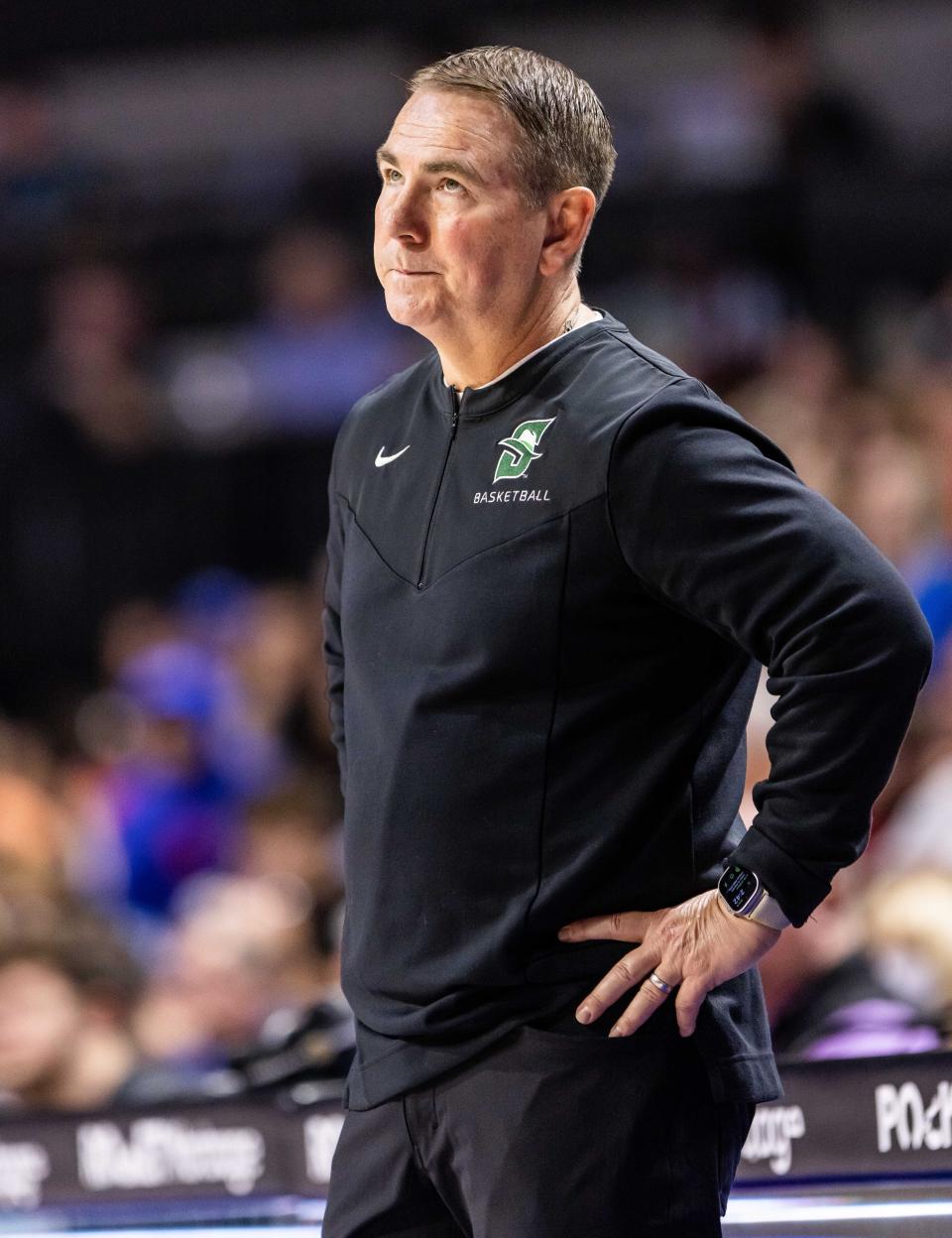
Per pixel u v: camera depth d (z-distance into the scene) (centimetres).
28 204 2645
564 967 563
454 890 566
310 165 2609
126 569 2603
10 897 1441
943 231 2353
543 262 596
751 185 2391
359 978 590
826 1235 670
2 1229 816
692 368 2294
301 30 2488
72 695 2433
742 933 545
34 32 2575
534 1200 552
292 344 2548
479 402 597
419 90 598
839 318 2328
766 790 551
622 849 564
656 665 570
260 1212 777
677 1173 557
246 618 2394
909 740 1323
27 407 2617
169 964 1395
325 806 1683
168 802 2045
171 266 2614
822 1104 696
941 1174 675
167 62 2559
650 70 2453
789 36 2398
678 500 551
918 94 2388
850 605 539
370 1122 592
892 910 960
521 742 564
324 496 2548
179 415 2589
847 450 1947
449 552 582
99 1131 808
